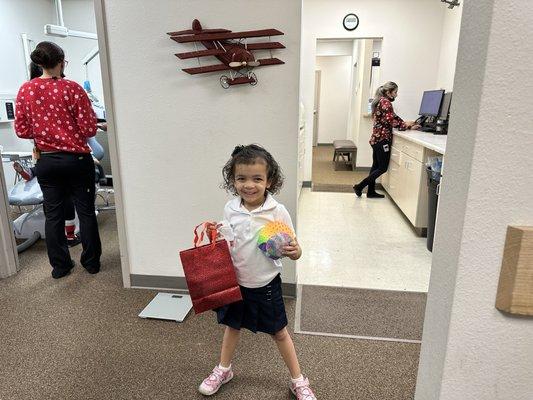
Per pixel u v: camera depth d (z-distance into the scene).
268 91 2.06
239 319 1.48
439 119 4.05
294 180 2.15
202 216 2.30
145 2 2.01
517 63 0.57
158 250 2.39
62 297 2.35
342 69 9.46
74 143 2.40
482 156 0.61
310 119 5.23
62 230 2.56
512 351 0.69
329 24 5.09
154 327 2.04
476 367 0.71
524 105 0.58
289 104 2.06
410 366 1.75
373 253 3.09
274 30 1.96
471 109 0.61
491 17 0.56
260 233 1.34
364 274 2.71
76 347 1.88
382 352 1.84
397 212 4.21
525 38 0.56
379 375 1.69
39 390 1.61
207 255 1.35
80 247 3.16
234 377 1.68
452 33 4.66
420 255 3.05
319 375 1.69
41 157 2.39
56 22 5.57
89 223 2.57
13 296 2.36
